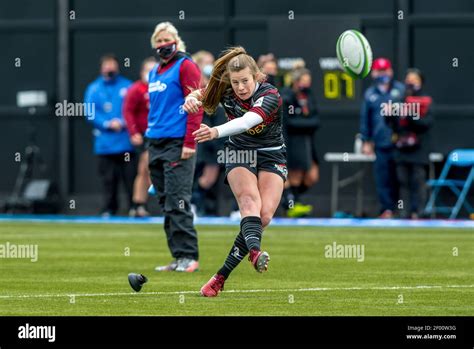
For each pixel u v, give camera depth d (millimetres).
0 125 72812
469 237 51344
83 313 27469
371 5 69312
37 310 28000
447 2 68938
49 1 72625
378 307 28438
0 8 73188
